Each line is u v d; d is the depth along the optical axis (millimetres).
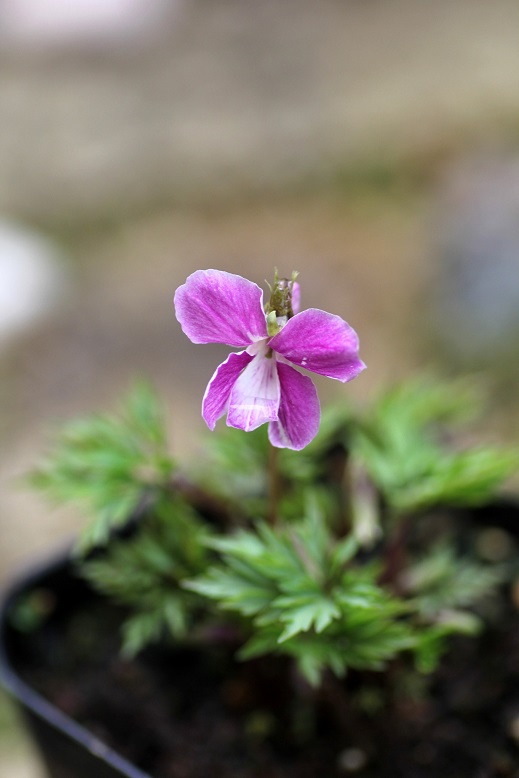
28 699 269
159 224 752
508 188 573
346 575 252
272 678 278
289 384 233
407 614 275
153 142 835
